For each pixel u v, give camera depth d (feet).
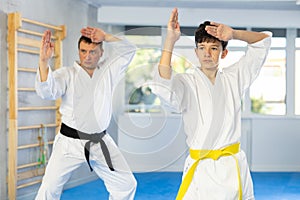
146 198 14.71
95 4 23.72
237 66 8.13
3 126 16.48
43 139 18.28
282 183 22.27
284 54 27.14
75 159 10.45
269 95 27.37
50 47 9.78
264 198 18.56
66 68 10.34
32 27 17.88
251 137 26.76
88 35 7.84
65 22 20.44
